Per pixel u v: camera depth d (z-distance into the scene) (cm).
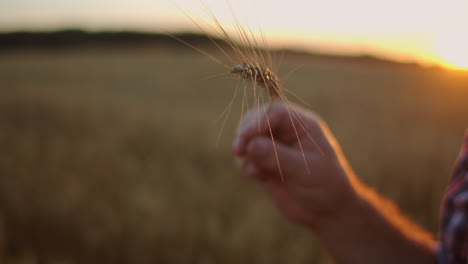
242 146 167
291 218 168
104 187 484
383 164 591
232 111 1159
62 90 1725
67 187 450
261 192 488
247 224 371
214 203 448
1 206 406
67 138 784
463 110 1256
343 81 2375
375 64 3881
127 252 358
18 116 1007
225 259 344
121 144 767
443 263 147
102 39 6362
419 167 580
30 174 496
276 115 157
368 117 1130
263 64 117
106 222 379
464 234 134
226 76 122
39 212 387
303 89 1784
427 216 446
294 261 331
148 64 3638
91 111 1096
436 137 797
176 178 527
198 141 754
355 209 157
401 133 866
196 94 1867
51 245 368
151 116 1036
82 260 352
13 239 373
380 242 157
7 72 2920
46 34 6316
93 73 2922
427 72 3178
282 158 149
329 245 164
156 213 395
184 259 346
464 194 135
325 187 153
